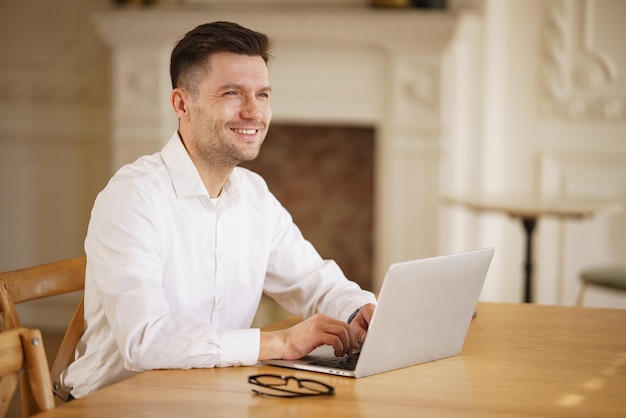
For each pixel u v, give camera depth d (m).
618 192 5.18
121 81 5.35
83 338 2.16
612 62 5.14
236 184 2.21
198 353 1.80
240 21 5.14
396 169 5.21
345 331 1.89
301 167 5.91
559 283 5.32
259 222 2.26
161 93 5.32
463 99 5.30
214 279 2.17
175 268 2.11
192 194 2.11
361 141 5.82
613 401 1.62
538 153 5.26
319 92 5.27
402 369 1.82
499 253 5.36
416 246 5.24
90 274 2.08
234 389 1.67
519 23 5.23
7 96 5.77
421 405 1.58
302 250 2.34
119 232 1.96
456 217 5.31
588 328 2.21
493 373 1.80
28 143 5.77
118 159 5.41
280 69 5.30
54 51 5.68
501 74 5.27
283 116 5.33
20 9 5.71
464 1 5.17
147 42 5.28
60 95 5.70
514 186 5.32
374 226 5.85
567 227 5.28
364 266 5.89
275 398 1.61
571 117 5.21
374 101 5.22
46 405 1.56
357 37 5.10
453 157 5.31
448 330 1.89
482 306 2.45
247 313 2.26
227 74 2.03
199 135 2.08
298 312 2.32
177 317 1.86
